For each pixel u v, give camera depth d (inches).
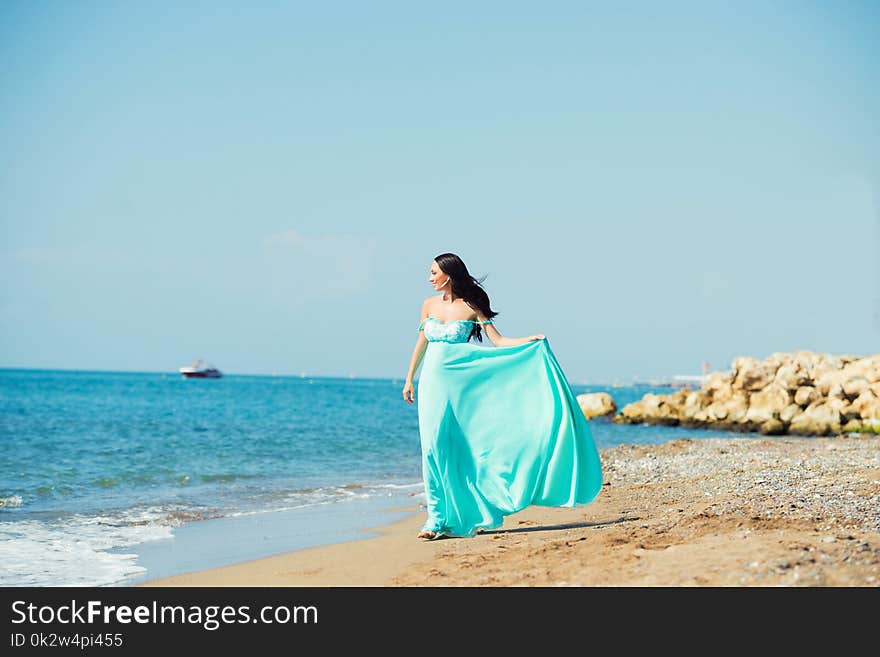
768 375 1560.0
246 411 1838.1
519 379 331.6
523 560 254.2
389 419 1619.1
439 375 323.9
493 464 326.6
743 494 376.2
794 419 1405.0
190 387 4104.3
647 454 781.9
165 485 552.1
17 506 435.8
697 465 609.0
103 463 677.9
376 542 319.3
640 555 237.1
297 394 3567.9
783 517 278.5
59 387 3417.8
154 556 299.0
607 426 1724.9
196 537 342.0
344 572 261.9
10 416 1416.1
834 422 1358.3
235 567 276.1
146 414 1576.0
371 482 590.9
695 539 251.6
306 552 298.8
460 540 316.5
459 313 329.1
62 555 300.5
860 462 555.2
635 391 7780.5
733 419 1542.8
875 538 236.2
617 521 341.4
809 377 1476.4
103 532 352.5
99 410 1697.8
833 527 258.8
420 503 464.1
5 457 715.4
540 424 329.1
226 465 697.6
